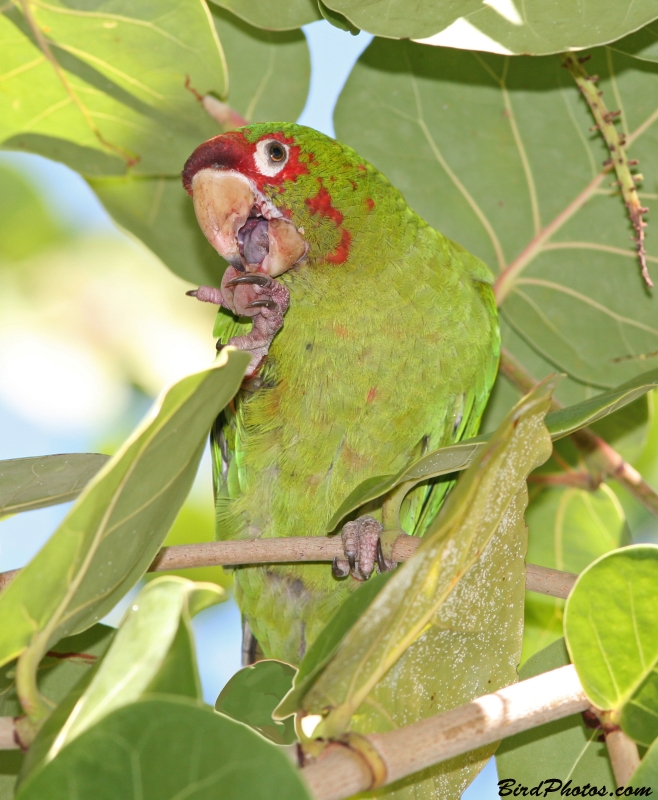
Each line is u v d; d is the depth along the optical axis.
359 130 5.22
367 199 4.78
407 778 3.14
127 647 2.44
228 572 5.25
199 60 4.64
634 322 5.36
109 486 2.38
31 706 2.46
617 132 4.87
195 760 2.04
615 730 2.81
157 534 2.93
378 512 4.77
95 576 2.62
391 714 2.87
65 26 4.46
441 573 2.73
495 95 5.02
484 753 3.17
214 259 5.73
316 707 2.57
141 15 4.40
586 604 2.87
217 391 2.65
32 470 3.65
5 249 7.62
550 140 5.10
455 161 5.25
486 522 2.79
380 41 4.88
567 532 5.71
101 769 2.03
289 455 4.96
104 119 4.98
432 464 3.45
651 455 6.44
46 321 7.64
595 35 3.68
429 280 4.86
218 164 4.73
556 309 5.47
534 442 2.83
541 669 3.52
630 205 4.55
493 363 5.17
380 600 2.47
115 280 7.74
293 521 5.06
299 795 2.00
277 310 4.58
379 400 4.84
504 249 5.43
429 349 4.83
